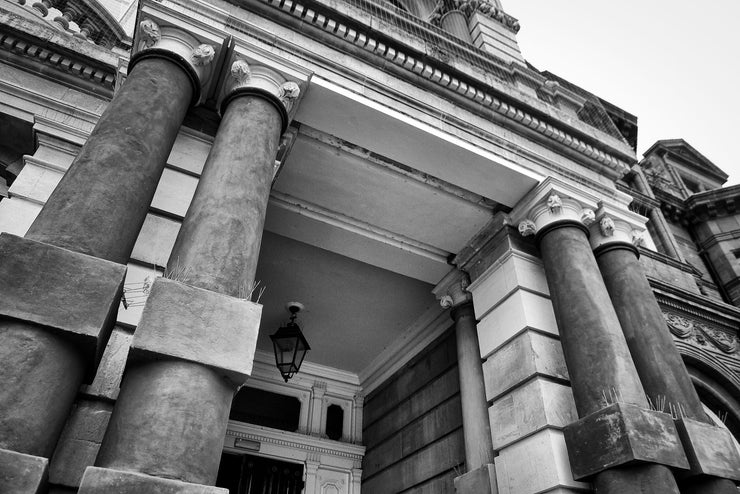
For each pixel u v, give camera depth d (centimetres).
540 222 697
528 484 556
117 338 388
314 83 590
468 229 785
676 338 939
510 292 692
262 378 1030
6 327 289
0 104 627
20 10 912
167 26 522
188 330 346
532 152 736
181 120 482
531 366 614
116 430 305
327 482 976
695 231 1352
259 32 585
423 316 960
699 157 1662
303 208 746
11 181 642
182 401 318
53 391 287
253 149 484
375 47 664
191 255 396
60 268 315
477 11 1051
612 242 710
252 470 924
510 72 845
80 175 374
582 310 595
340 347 1057
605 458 484
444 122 680
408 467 877
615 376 536
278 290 921
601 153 807
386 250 802
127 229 372
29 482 245
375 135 652
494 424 638
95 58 704
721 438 523
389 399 1011
